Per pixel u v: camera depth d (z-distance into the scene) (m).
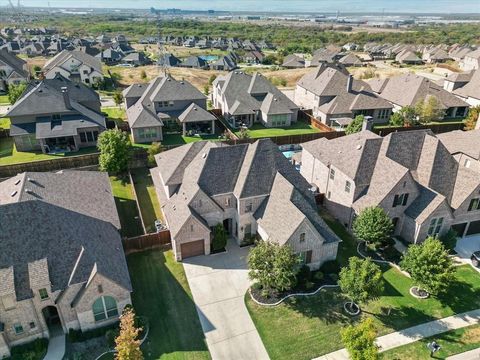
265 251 30.36
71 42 176.38
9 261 25.27
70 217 28.80
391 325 28.86
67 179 36.88
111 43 182.00
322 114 75.50
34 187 32.84
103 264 27.16
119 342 23.98
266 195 36.81
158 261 35.31
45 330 26.69
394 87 83.75
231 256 36.25
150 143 62.94
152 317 29.22
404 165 39.84
